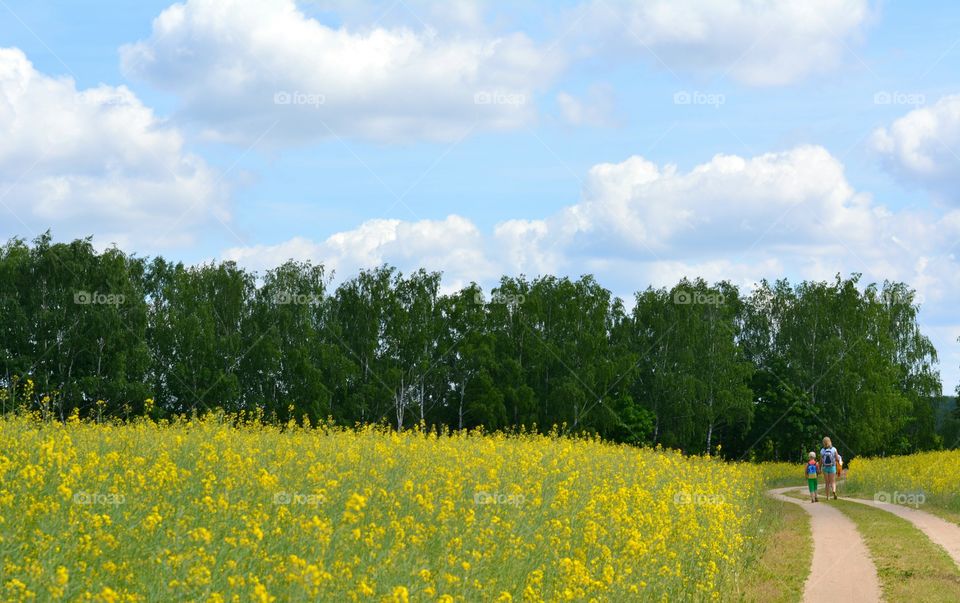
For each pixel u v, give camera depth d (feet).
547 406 225.15
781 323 278.46
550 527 41.91
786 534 67.62
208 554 28.68
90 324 193.57
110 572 26.89
